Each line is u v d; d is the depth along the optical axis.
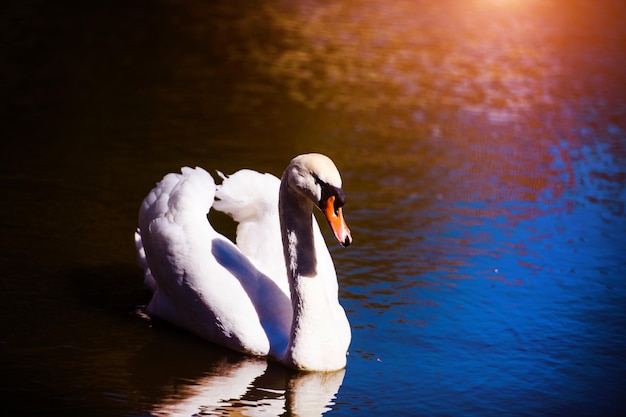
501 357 8.39
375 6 25.77
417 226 11.71
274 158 13.88
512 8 26.22
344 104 17.19
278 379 7.81
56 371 7.76
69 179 12.57
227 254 8.48
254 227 9.01
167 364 7.98
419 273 10.26
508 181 13.70
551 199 13.01
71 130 14.66
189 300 8.38
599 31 24.02
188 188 8.64
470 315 9.26
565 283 10.12
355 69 19.61
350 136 15.38
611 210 12.64
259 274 8.47
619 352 8.55
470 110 17.33
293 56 20.17
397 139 15.43
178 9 23.41
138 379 7.70
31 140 14.08
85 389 7.46
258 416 7.15
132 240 10.75
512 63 20.77
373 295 9.64
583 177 14.02
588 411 7.46
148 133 14.75
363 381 7.85
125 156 13.62
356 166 13.93
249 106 16.59
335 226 7.61
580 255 10.97
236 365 8.04
